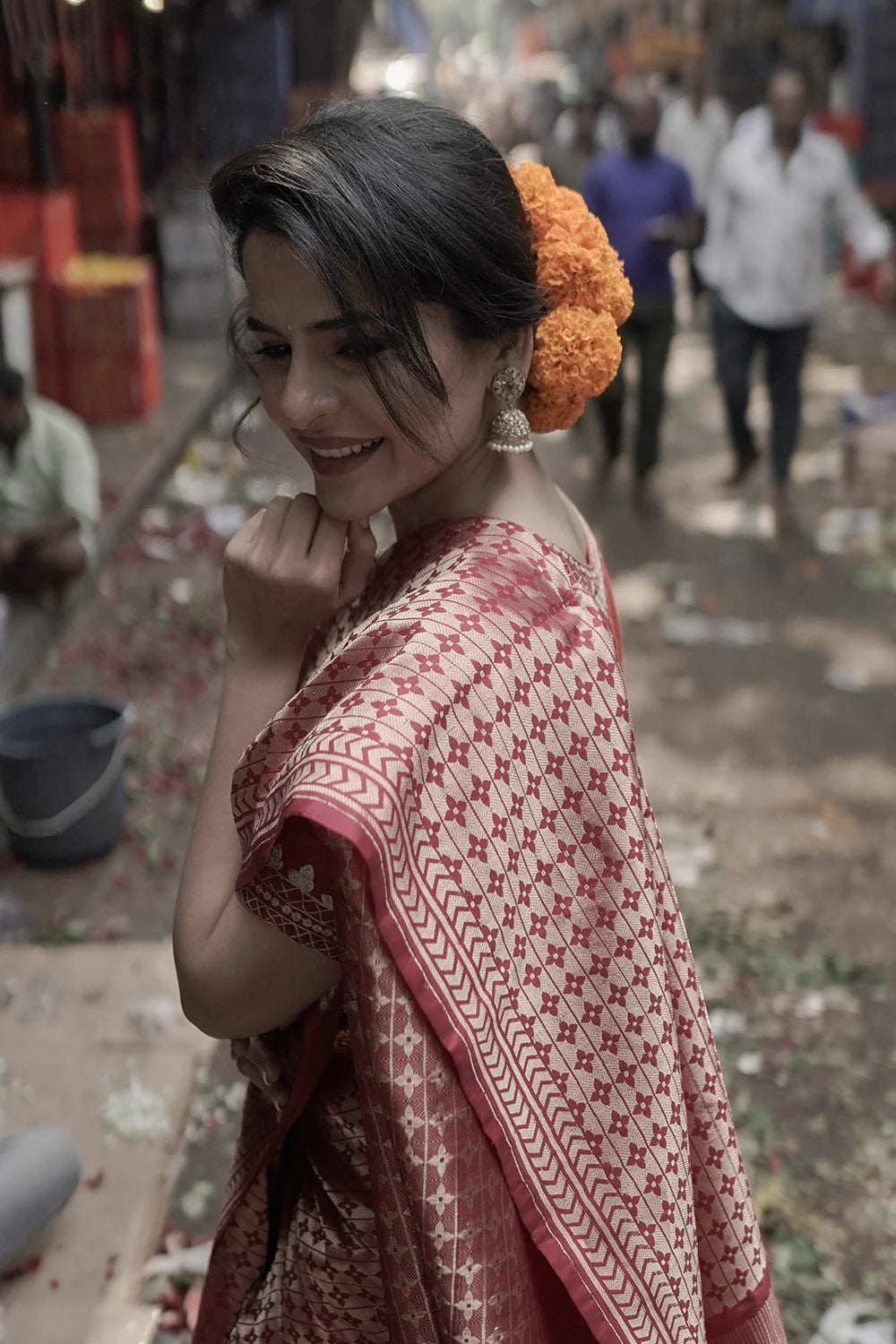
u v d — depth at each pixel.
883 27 16.00
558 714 1.21
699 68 21.25
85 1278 2.32
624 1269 1.26
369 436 1.24
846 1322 2.65
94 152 10.56
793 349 7.49
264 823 1.15
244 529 1.39
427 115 1.23
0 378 5.73
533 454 1.39
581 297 1.33
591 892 1.23
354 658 1.19
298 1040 1.46
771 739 5.18
